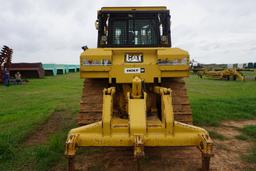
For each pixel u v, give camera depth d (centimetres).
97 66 467
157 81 480
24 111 983
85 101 531
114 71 469
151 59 482
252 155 504
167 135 393
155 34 607
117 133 395
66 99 1337
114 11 596
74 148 369
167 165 454
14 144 568
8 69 2723
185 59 470
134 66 470
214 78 3133
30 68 3253
